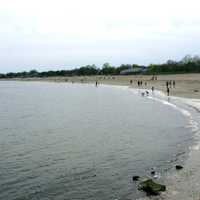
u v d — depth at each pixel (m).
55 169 19.02
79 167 19.33
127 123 36.31
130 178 16.80
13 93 105.69
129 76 191.38
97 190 15.30
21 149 24.33
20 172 18.47
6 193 15.23
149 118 39.44
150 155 21.44
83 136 29.31
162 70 186.75
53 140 27.70
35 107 58.97
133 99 68.25
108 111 48.91
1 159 21.38
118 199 13.97
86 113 47.25
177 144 24.09
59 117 43.69
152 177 16.55
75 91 107.75
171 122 34.94
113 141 26.69
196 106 46.09
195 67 176.25
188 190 13.92
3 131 32.69
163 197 13.30
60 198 14.52
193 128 29.97
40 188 15.83
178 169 17.22
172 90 77.38
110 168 18.89
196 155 19.98
